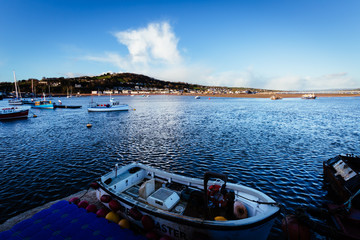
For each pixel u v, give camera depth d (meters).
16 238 8.56
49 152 24.09
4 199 13.44
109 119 56.09
